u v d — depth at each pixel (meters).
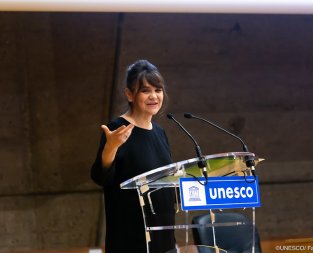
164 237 4.56
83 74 9.99
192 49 10.28
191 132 10.48
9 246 10.13
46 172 10.16
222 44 10.38
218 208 4.01
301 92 10.85
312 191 11.09
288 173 10.96
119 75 10.03
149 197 4.41
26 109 9.92
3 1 8.80
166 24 10.07
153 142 4.86
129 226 4.56
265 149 10.83
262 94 10.71
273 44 10.57
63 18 9.74
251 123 10.72
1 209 10.10
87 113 10.12
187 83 10.38
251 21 10.38
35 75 9.84
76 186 10.29
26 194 10.19
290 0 9.71
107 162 4.39
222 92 10.55
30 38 9.69
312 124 10.96
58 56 9.86
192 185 3.97
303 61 10.77
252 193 4.13
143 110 4.78
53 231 10.29
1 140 9.93
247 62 10.56
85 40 9.89
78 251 10.20
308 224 11.07
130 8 9.12
